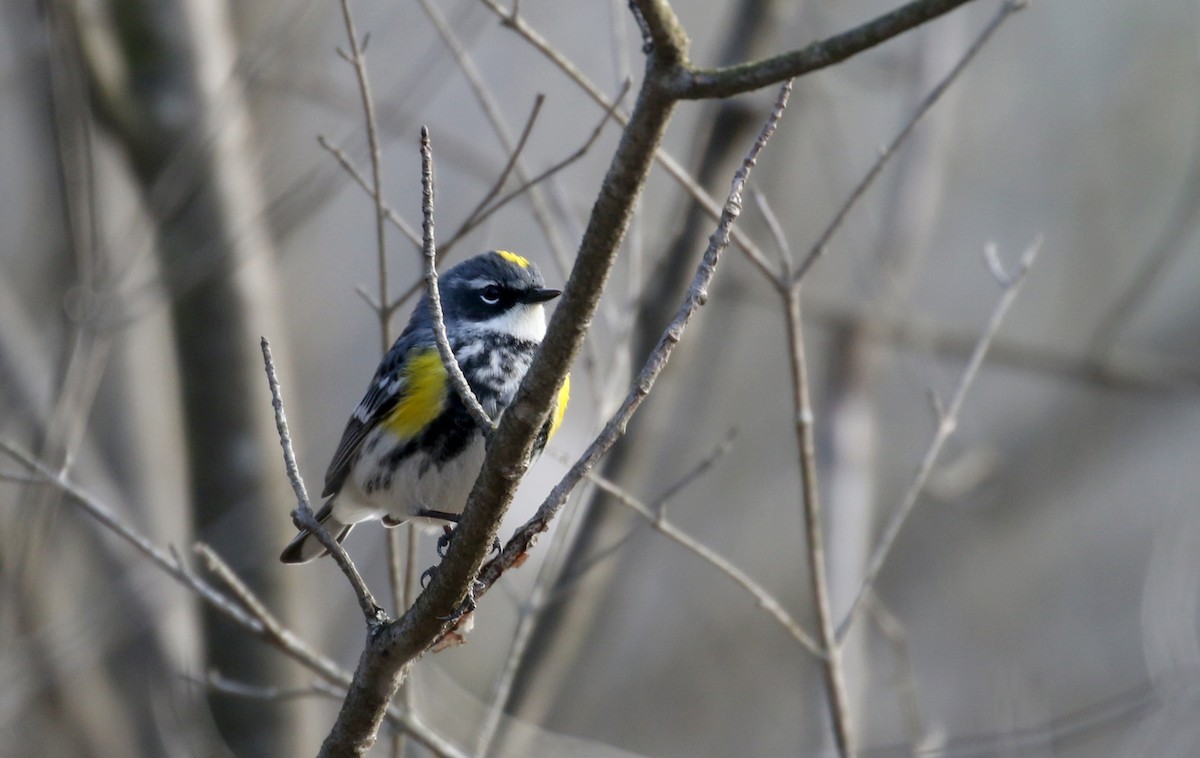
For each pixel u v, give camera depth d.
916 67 15.58
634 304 9.25
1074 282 20.84
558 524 8.68
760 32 12.27
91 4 10.73
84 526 12.70
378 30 13.62
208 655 10.81
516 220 15.95
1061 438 21.39
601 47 16.06
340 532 9.99
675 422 15.95
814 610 8.51
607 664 19.55
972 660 18.66
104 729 12.81
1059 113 21.16
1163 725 12.23
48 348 13.01
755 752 18.98
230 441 10.88
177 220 10.73
